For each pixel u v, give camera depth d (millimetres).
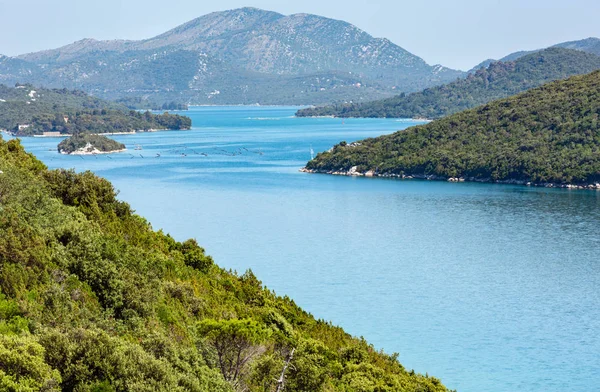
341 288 129375
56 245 63188
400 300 121625
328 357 71938
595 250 160500
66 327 50438
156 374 46969
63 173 85500
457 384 88062
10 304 51094
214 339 56875
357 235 181000
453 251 161625
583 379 89500
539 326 108562
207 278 82812
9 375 40781
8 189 70125
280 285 131125
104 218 82125
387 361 80312
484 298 123062
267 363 57000
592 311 115438
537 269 143875
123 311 59781
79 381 44469
